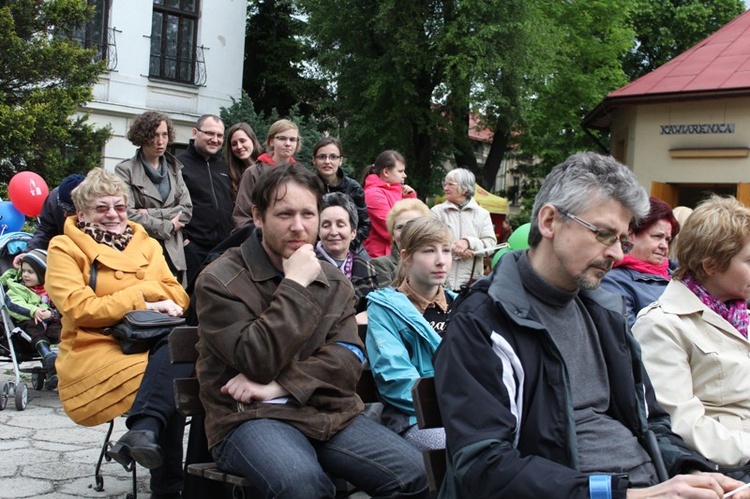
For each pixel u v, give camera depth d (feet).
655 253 14.80
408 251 13.12
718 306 10.84
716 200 11.02
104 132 52.80
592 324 8.54
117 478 15.24
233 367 10.07
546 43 71.97
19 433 17.97
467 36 68.03
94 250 14.74
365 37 73.56
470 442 7.29
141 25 66.28
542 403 7.66
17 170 48.78
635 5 90.02
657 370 10.43
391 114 71.97
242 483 9.58
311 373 10.21
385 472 9.84
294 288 10.02
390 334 12.15
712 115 54.95
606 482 6.95
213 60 71.61
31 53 49.03
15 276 21.49
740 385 10.47
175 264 21.13
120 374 13.47
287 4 83.66
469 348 7.70
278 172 10.48
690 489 6.91
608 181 7.85
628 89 58.59
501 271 8.13
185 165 22.67
